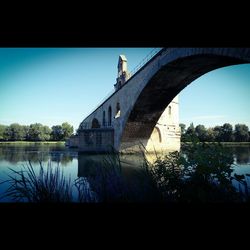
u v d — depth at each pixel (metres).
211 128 67.56
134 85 27.06
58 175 4.42
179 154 4.80
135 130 31.86
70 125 114.81
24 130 111.81
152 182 4.37
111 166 4.84
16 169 15.45
